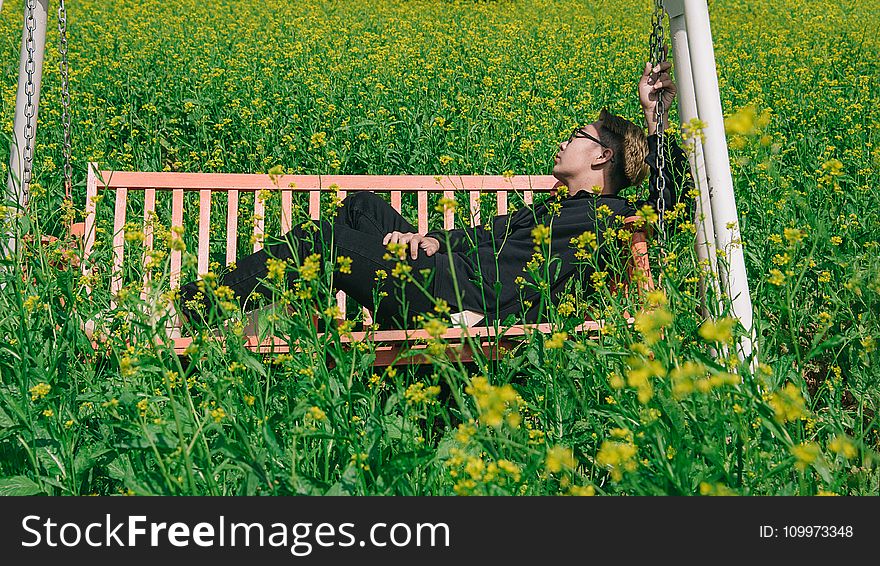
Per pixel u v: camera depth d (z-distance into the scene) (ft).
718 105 9.74
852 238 13.12
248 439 6.91
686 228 9.53
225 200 16.52
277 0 51.44
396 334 9.27
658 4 10.78
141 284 8.75
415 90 26.40
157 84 25.63
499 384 8.29
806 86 28.02
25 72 11.56
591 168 11.67
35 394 6.91
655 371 5.32
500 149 19.95
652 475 5.89
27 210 9.88
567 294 9.50
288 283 9.78
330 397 6.74
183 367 9.36
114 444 7.23
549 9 55.16
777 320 9.76
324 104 22.93
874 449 8.76
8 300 8.55
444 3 55.57
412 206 16.37
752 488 6.24
